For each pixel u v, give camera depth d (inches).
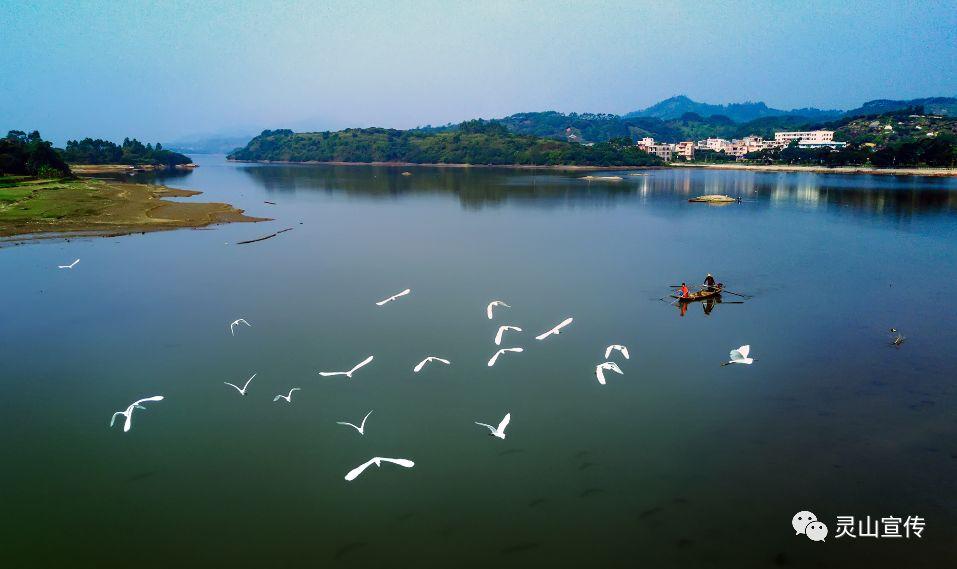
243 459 877.2
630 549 693.9
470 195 4940.9
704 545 698.2
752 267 2026.3
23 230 2674.7
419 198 4694.9
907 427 927.0
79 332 1384.1
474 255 2283.5
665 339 1323.8
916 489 783.7
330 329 1406.3
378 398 1058.1
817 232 2797.7
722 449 882.1
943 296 1624.0
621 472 833.5
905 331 1339.8
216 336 1359.5
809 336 1323.8
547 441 914.1
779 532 716.0
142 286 1784.0
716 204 4104.3
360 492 800.9
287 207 3991.1
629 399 1040.8
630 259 2191.2
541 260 2178.9
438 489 804.0
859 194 4505.4
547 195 4921.3
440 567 671.1
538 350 1268.5
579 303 1605.6
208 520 751.1
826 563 667.4
